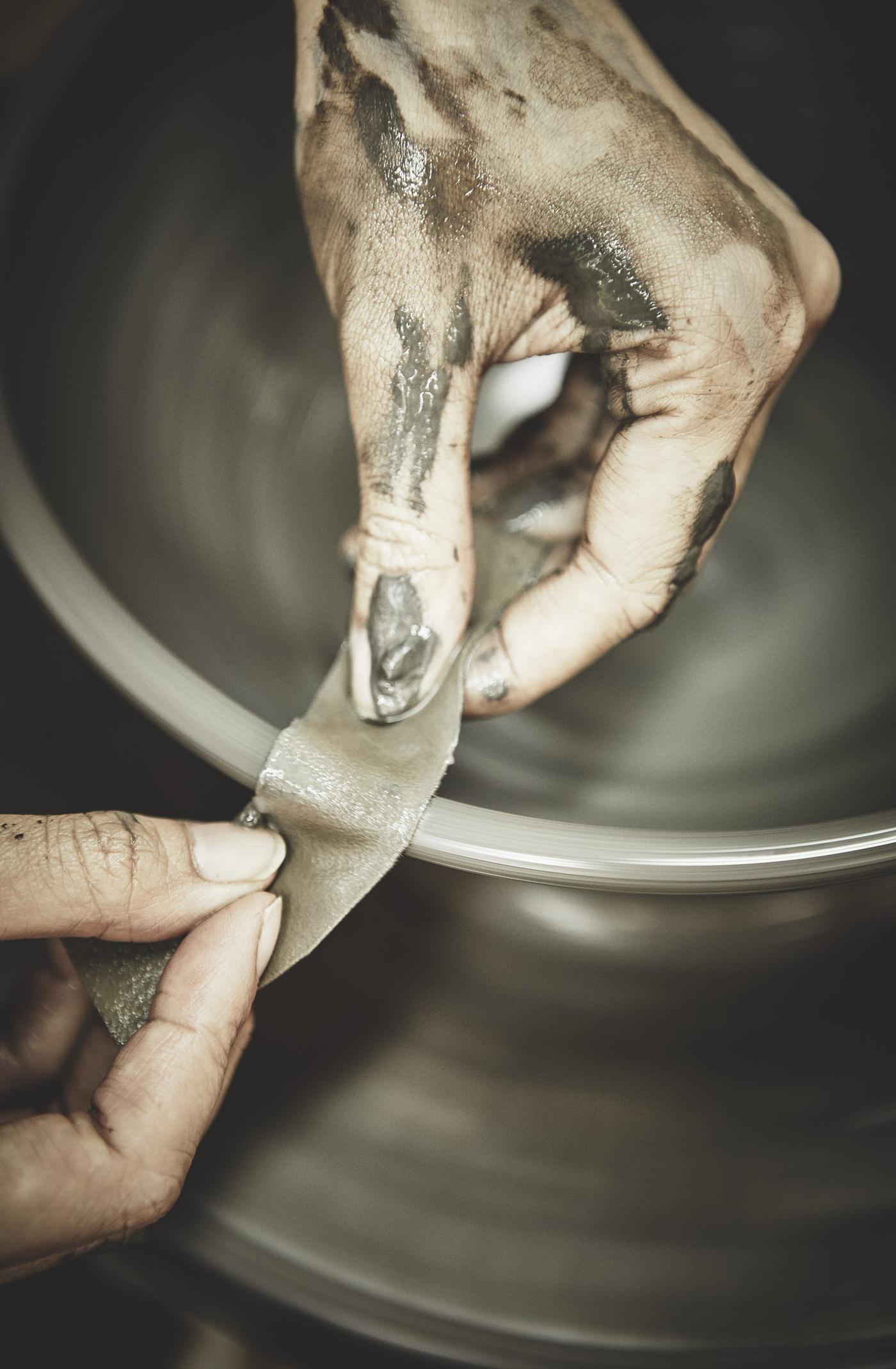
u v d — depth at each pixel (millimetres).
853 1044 588
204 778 674
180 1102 474
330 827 519
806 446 849
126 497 757
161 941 518
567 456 743
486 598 648
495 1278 542
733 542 829
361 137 533
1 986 631
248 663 751
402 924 617
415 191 527
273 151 835
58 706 708
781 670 770
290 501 850
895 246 836
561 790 707
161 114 783
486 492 733
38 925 480
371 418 554
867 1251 541
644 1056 590
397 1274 544
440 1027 600
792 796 688
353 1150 573
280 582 818
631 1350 521
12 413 658
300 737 542
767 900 609
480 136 525
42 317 741
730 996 598
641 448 553
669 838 521
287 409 864
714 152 549
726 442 548
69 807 664
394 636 564
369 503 561
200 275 831
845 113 828
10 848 477
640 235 518
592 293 534
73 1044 569
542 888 616
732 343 522
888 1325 520
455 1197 564
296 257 859
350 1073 589
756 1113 577
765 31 816
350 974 609
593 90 537
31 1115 553
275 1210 559
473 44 536
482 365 560
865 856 515
